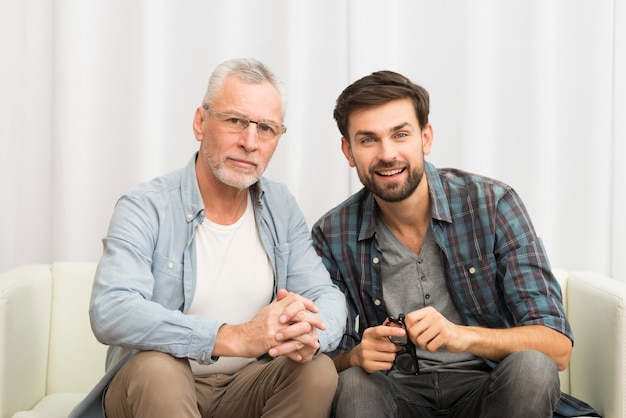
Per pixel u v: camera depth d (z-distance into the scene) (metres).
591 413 1.79
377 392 1.65
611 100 2.46
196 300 1.74
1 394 1.72
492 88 2.45
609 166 2.47
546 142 2.44
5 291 1.74
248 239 1.81
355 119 1.79
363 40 2.38
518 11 2.44
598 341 1.85
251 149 1.68
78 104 2.34
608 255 2.48
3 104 2.36
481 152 2.44
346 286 1.93
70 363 2.02
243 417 1.70
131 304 1.51
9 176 2.37
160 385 1.44
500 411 1.59
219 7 2.40
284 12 2.40
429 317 1.64
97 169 2.38
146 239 1.67
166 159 2.42
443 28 2.44
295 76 2.40
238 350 1.51
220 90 1.69
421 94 1.79
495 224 1.83
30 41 2.37
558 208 2.49
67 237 2.35
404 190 1.78
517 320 1.78
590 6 2.45
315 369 1.57
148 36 2.35
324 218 1.97
